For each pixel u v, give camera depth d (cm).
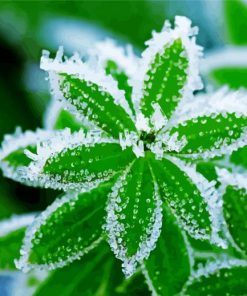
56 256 31
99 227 31
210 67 41
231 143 30
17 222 34
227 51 41
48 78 30
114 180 30
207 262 32
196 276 32
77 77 30
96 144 29
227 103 30
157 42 30
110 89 30
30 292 36
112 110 30
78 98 30
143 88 30
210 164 32
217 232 31
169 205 30
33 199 49
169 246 31
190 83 30
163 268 31
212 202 29
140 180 30
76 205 31
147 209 29
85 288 34
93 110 30
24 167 29
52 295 34
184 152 30
